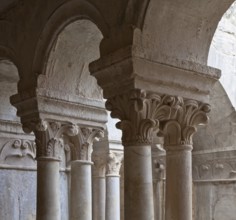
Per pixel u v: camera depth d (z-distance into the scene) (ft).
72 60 19.06
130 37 13.98
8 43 20.44
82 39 18.45
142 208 14.02
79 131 20.15
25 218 29.91
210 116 33.86
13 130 29.30
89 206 20.72
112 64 14.32
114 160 35.06
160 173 39.34
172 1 14.24
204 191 36.09
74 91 19.57
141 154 14.19
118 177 35.37
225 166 34.58
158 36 14.47
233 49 32.01
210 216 35.45
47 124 18.85
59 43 18.30
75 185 20.57
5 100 28.19
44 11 18.38
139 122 14.20
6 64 23.48
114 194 34.86
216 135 34.71
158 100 14.39
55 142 19.12
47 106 18.69
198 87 15.19
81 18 16.76
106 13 15.20
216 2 14.85
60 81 19.12
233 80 31.94
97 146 35.58
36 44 18.66
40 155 19.02
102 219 35.50
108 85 14.76
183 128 15.21
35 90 18.40
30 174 30.40
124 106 14.43
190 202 15.21
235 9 31.83
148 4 13.98
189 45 15.19
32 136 30.30
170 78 14.56
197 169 36.60
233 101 31.94
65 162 33.01
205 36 15.44
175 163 15.29
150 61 14.08
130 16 14.35
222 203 34.71
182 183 15.17
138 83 13.97
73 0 16.80
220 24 31.42
